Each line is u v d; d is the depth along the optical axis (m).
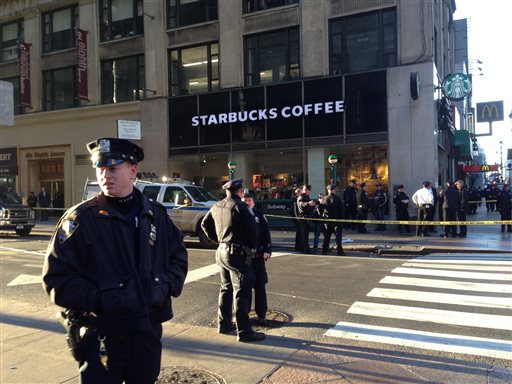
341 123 18.59
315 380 4.14
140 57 23.45
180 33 22.14
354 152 18.69
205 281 8.55
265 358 4.71
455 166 29.58
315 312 6.41
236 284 5.30
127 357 2.45
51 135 25.56
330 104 18.69
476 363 4.55
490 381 4.13
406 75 17.62
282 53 20.09
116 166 2.48
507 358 4.68
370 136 18.12
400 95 17.72
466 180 43.94
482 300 6.95
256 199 19.47
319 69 19.08
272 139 19.83
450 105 22.83
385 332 5.52
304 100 19.19
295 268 9.84
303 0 19.36
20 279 8.98
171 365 4.52
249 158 20.59
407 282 8.27
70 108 24.97
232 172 19.73
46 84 26.25
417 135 17.47
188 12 22.19
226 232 5.37
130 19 23.72
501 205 16.16
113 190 2.48
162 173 22.30
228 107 20.78
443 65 24.36
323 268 9.80
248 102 20.30
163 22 22.52
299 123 19.33
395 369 4.40
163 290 2.53
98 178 2.52
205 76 21.84
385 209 17.91
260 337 5.27
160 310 2.58
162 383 4.07
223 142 20.92
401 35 17.78
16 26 27.58
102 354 2.39
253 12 20.47
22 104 25.84
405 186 17.62
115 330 2.37
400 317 6.13
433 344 5.09
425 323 5.86
